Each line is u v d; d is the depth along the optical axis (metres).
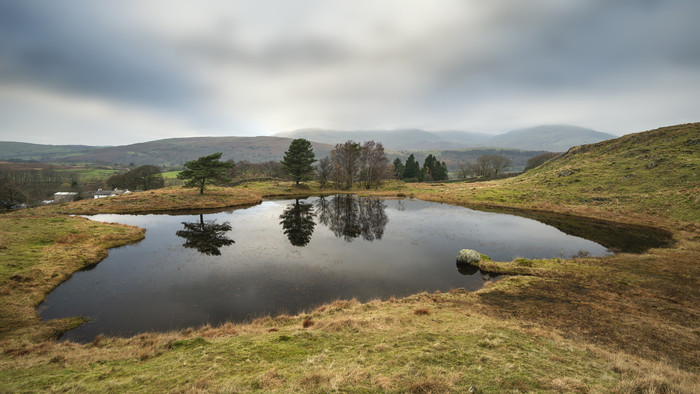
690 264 24.69
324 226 42.59
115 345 12.76
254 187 93.31
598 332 13.58
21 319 15.41
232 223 44.03
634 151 68.88
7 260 21.91
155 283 21.39
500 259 28.09
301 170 98.25
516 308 16.67
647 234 36.81
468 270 24.89
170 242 32.81
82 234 31.09
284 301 18.78
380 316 14.85
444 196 75.75
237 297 19.27
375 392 6.95
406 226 42.75
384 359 9.31
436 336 11.77
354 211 57.19
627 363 9.96
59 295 19.12
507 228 41.41
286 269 24.53
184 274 23.19
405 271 24.53
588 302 17.50
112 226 36.66
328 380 7.53
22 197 70.94
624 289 19.66
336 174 102.38
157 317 16.50
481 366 8.72
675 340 12.83
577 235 37.19
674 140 65.56
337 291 20.48
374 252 29.80
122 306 17.80
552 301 17.75
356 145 99.50
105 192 107.88
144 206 54.06
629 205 48.69
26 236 27.89
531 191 67.31
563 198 59.06
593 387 7.54
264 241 33.66
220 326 15.34
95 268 24.34
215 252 29.16
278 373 8.06
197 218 47.91
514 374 8.21
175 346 11.06
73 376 8.53
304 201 72.50
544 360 9.62
